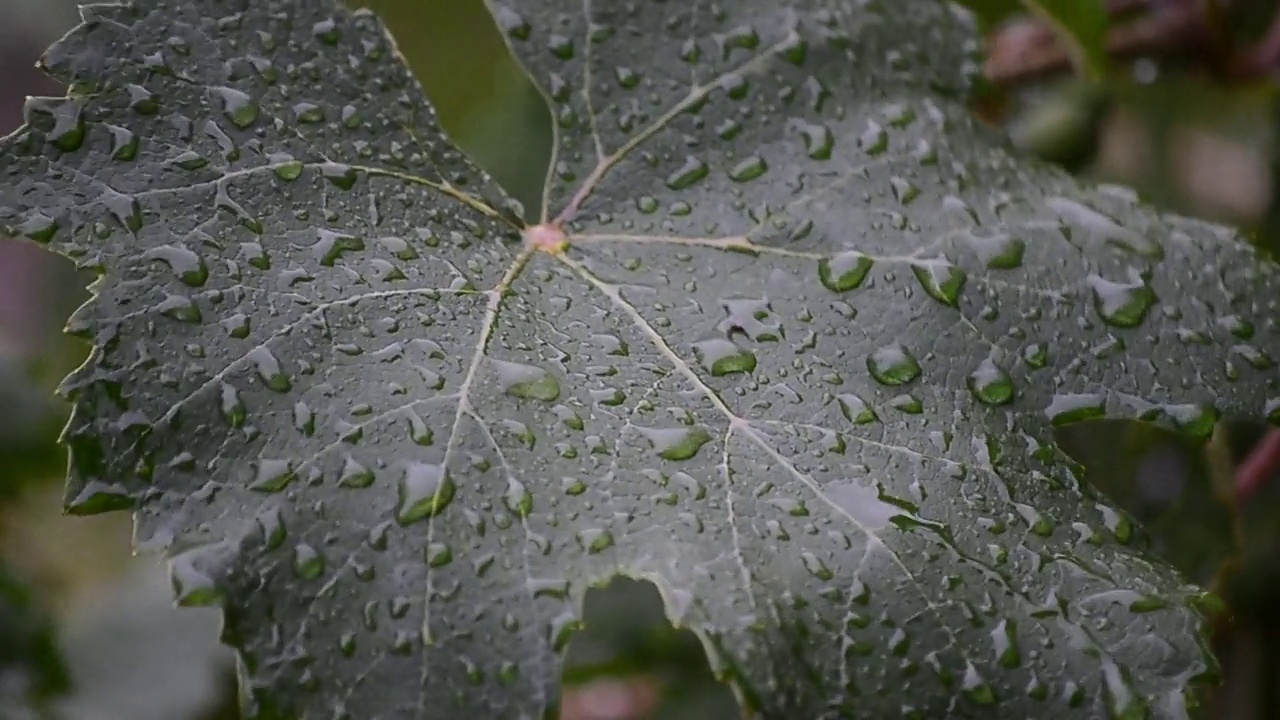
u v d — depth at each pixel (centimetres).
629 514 22
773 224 25
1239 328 24
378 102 24
